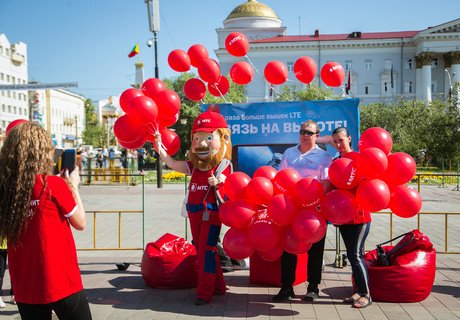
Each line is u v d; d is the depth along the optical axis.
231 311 5.22
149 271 6.05
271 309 5.28
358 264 5.28
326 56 57.72
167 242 6.31
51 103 76.38
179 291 5.99
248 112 6.97
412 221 11.88
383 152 4.91
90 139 84.44
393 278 5.34
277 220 4.80
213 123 5.62
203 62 6.56
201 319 4.98
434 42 55.50
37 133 3.21
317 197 4.82
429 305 5.32
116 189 21.39
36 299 3.05
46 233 3.09
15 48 65.44
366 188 4.73
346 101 6.69
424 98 55.38
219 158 5.61
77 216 3.24
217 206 5.55
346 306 5.33
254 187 4.97
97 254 8.18
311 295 5.53
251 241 4.90
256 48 56.69
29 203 3.09
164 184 24.25
